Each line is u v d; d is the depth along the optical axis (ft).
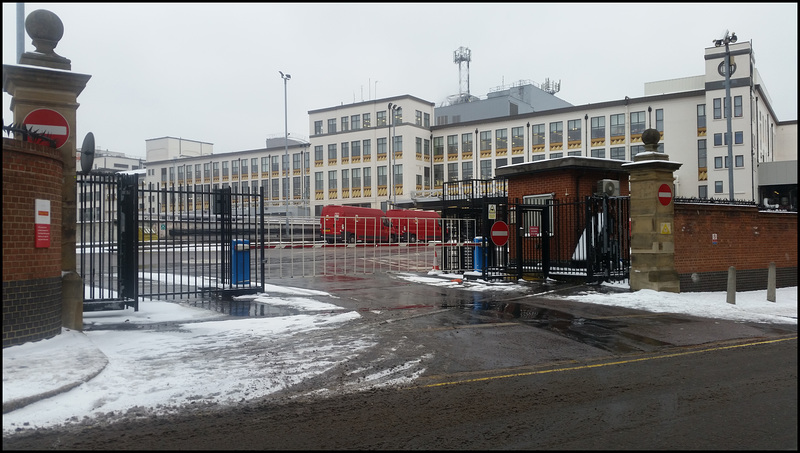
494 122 193.67
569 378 22.13
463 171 200.95
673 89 173.58
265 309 37.40
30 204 24.66
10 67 27.63
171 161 249.75
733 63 147.33
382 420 17.17
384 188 203.00
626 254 55.52
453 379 21.94
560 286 49.42
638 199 46.14
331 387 20.72
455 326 32.42
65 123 29.50
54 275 26.18
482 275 54.54
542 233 54.19
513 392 20.13
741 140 146.92
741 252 50.98
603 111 171.22
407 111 202.69
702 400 19.12
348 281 55.67
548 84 251.60
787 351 27.40
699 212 48.11
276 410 18.13
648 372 23.08
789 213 55.72
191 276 58.54
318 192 217.15
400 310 37.73
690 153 156.04
